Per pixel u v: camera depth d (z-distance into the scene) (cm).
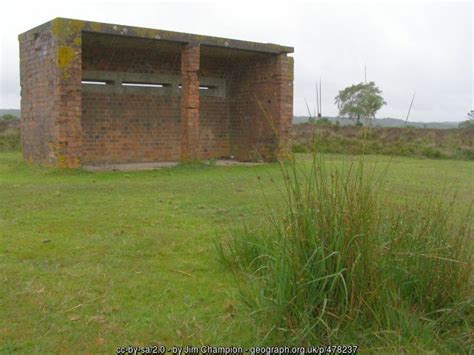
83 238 629
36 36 1359
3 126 2814
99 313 402
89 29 1272
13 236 634
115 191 1007
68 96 1254
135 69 1644
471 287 401
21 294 436
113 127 1623
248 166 1541
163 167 1496
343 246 357
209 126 1812
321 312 350
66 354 338
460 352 342
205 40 1475
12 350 340
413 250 396
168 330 374
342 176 399
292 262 357
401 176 1352
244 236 538
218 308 416
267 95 1688
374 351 337
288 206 399
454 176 1423
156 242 616
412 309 381
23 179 1184
